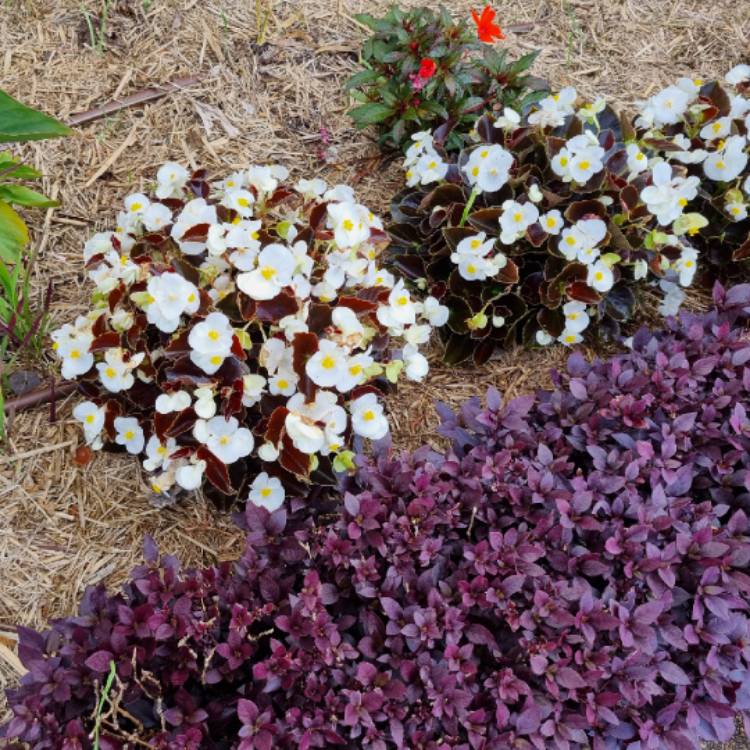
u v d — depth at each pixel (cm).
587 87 373
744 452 247
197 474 221
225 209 240
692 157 295
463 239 271
